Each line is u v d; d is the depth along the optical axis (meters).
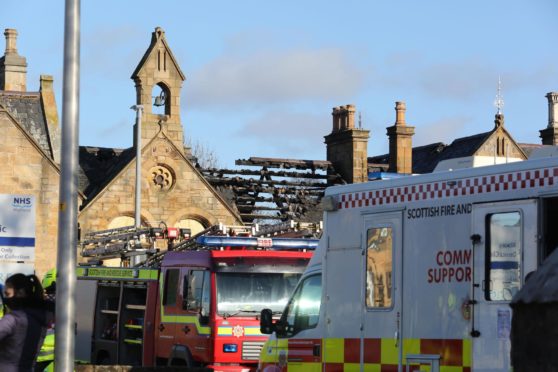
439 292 14.10
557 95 70.38
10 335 12.49
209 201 59.47
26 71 66.00
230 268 24.00
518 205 13.07
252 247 25.05
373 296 15.17
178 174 59.00
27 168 54.84
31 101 60.22
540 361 5.73
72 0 15.78
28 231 24.59
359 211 15.52
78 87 15.78
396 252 14.81
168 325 25.06
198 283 24.22
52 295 23.11
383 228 15.07
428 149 72.94
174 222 58.81
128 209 57.75
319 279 16.81
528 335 5.79
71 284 15.40
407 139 66.50
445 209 14.09
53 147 58.91
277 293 24.14
